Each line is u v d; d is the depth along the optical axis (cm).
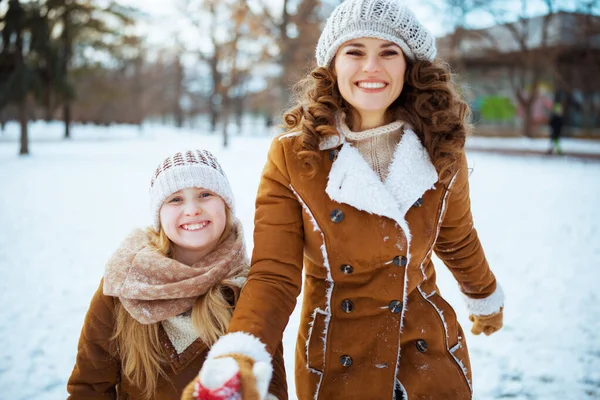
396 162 148
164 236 166
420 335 154
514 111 3250
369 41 148
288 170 150
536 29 2844
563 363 312
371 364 150
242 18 2281
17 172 1246
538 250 557
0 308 387
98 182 1086
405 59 160
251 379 110
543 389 283
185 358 152
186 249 168
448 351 159
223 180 169
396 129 157
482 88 3262
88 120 4634
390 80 150
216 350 123
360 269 150
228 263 158
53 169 1326
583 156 1688
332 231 147
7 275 463
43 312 381
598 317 380
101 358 156
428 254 156
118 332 152
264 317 133
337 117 155
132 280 150
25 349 323
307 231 151
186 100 6078
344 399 150
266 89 2709
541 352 327
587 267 497
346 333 152
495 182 1082
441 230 171
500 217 728
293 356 318
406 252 146
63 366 303
